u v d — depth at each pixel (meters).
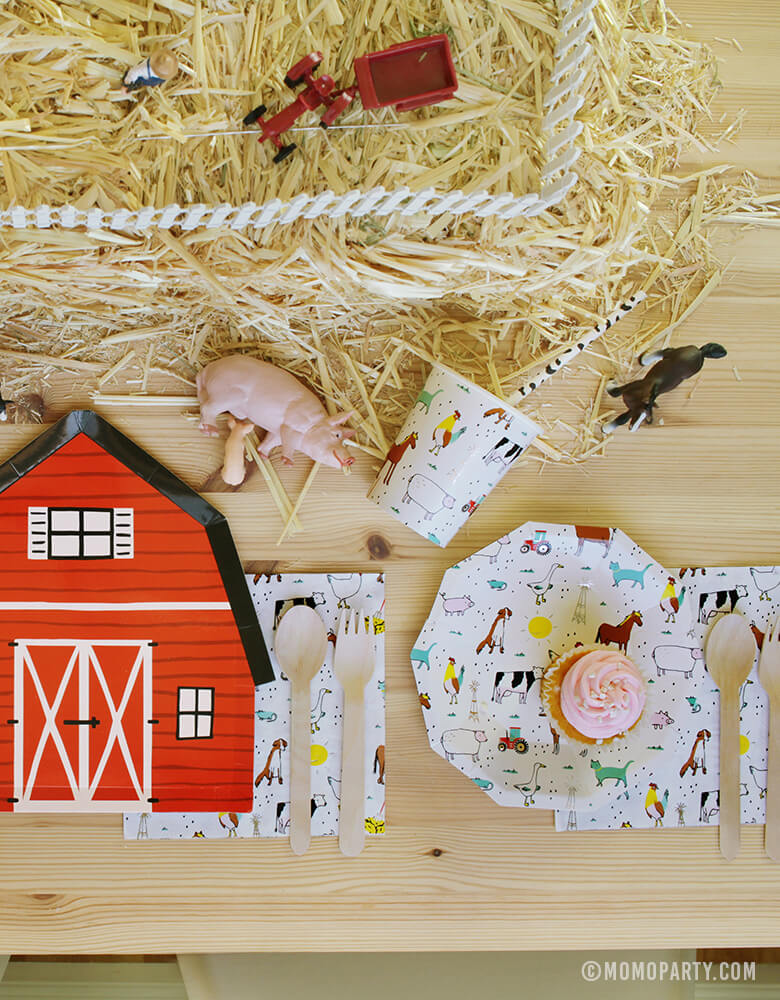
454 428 0.76
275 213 0.66
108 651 0.86
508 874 0.89
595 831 0.90
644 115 0.84
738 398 0.91
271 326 0.81
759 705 0.91
